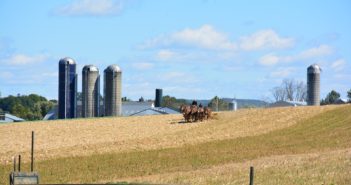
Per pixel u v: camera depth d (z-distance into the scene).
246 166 45.19
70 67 116.56
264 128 77.88
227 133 75.06
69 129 84.00
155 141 68.69
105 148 63.03
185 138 71.19
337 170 39.56
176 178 40.44
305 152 56.72
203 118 90.25
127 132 80.12
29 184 30.38
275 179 36.94
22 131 82.06
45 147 65.81
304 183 35.22
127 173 47.28
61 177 45.78
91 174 47.06
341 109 88.12
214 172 42.72
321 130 73.12
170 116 99.38
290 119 83.38
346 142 63.03
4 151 62.75
